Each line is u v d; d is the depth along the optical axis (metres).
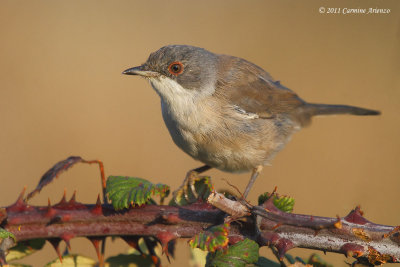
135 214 4.33
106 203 4.41
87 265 4.46
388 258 3.99
